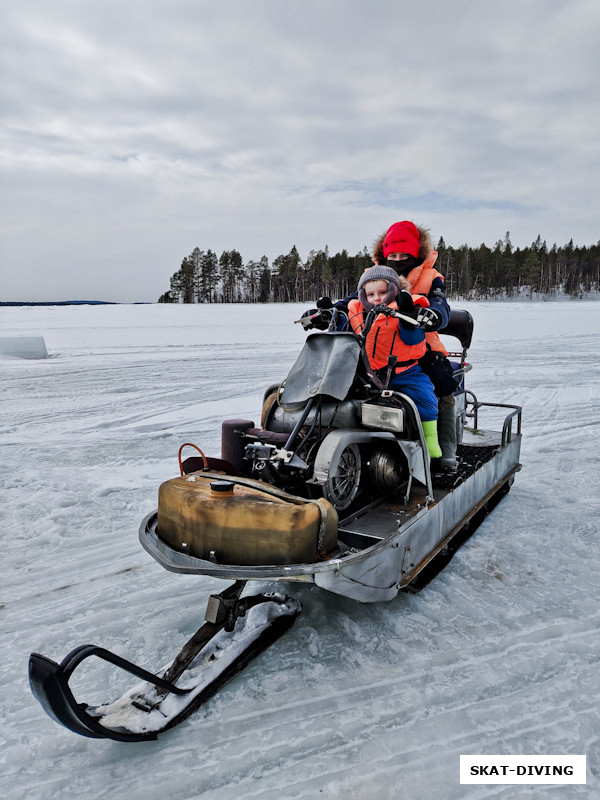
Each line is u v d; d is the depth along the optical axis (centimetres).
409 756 206
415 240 388
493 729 219
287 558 226
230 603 243
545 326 2269
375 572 257
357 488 300
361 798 188
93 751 211
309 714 227
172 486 247
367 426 297
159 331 2061
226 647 253
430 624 290
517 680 247
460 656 263
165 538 248
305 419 298
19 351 1325
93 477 531
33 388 970
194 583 337
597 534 405
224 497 232
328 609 302
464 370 454
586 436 689
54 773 201
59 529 412
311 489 278
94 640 279
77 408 826
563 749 209
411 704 232
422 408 337
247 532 226
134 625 293
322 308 358
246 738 215
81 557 373
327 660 261
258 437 303
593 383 1028
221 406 841
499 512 451
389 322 348
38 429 711
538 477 541
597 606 309
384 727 220
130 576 347
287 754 207
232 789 193
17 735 219
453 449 376
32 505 457
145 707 218
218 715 227
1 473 539
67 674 178
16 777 199
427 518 308
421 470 310
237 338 1803
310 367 310
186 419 762
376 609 303
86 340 1727
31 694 243
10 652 271
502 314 3116
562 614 301
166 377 1081
